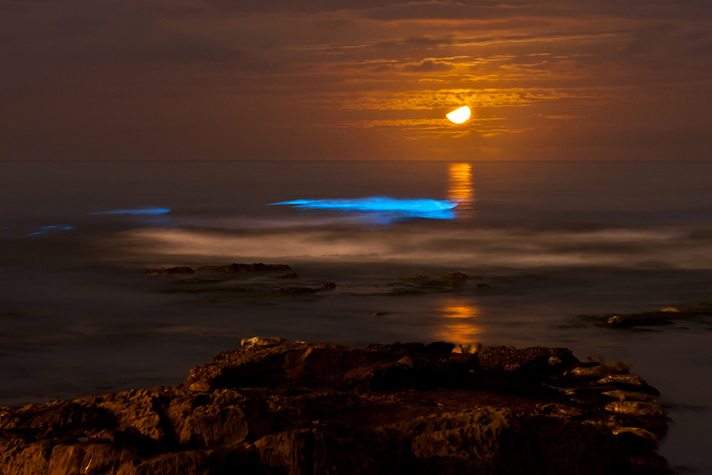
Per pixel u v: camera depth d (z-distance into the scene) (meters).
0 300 17.69
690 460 7.12
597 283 20.27
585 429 6.64
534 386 9.82
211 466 5.21
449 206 51.12
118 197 63.41
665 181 100.88
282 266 22.67
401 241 30.36
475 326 14.23
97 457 5.46
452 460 5.74
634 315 14.88
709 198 60.12
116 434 5.79
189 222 38.66
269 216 42.12
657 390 9.60
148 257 26.44
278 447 5.43
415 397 9.05
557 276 21.61
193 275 21.39
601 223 37.19
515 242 30.09
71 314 15.80
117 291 18.86
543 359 10.94
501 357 10.95
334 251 27.98
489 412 6.44
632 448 7.38
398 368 9.71
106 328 14.27
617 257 26.03
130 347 12.67
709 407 8.90
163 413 6.27
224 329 14.09
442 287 19.28
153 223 38.22
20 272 22.72
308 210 46.91
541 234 32.72
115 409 6.52
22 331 14.02
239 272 21.86
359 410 7.88
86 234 33.34
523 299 17.50
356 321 14.77
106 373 10.95
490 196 65.25
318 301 17.08
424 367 9.85
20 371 11.06
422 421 6.38
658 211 46.06
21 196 64.62
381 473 5.68
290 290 18.19
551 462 6.21
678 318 14.55
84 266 24.02
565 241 30.42
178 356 12.01
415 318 15.03
